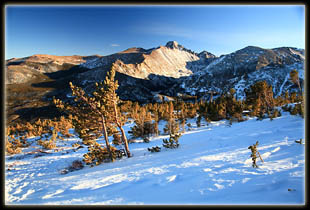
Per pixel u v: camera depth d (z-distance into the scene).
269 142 8.24
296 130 9.54
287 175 4.04
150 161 9.08
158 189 4.51
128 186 5.11
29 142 24.12
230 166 5.61
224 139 11.84
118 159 11.81
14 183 8.15
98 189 5.26
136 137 21.62
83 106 12.00
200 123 25.97
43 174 9.95
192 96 123.56
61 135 27.78
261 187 3.67
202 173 5.29
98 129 12.63
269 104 21.88
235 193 3.59
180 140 15.54
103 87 12.12
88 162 11.35
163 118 29.81
